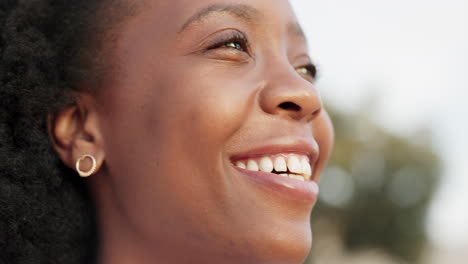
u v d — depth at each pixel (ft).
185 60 1.22
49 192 1.30
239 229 1.17
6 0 1.37
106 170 1.28
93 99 1.28
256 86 1.22
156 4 1.27
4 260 1.27
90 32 1.29
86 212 1.33
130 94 1.24
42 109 1.29
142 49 1.25
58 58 1.30
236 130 1.19
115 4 1.29
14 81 1.29
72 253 1.33
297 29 1.36
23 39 1.31
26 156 1.28
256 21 1.27
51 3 1.35
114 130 1.26
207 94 1.18
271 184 1.21
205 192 1.18
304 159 1.27
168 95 1.21
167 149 1.19
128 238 1.27
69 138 1.30
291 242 1.17
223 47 1.24
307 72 1.46
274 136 1.21
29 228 1.28
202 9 1.24
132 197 1.24
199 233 1.19
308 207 1.24
